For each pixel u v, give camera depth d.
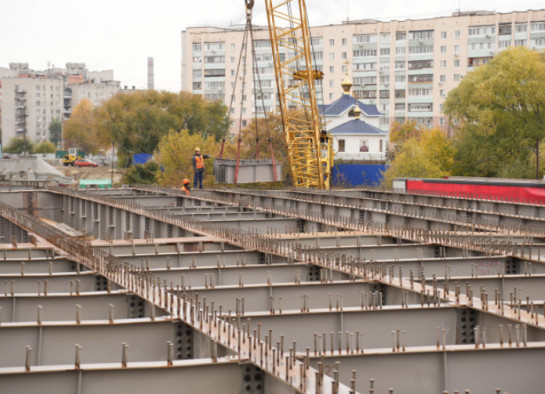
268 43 170.12
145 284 18.31
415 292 17.78
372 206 52.62
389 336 15.34
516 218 40.72
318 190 64.00
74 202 57.41
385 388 12.20
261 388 11.64
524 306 16.42
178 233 36.59
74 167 151.25
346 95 119.94
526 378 12.44
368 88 159.25
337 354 12.20
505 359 12.41
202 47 176.00
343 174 103.62
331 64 161.75
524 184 61.22
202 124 150.50
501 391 12.37
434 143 95.38
